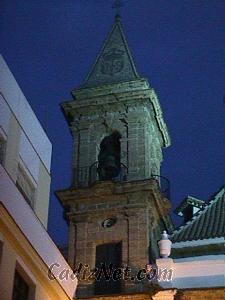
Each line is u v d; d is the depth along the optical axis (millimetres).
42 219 29922
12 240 24969
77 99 47656
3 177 24922
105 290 39906
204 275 33375
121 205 42625
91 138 46750
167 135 49719
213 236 35938
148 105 46781
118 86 47344
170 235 37188
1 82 27422
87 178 45000
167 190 45031
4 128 27438
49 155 31516
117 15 54281
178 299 32844
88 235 42344
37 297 26406
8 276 24391
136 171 44438
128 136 46000
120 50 51000
